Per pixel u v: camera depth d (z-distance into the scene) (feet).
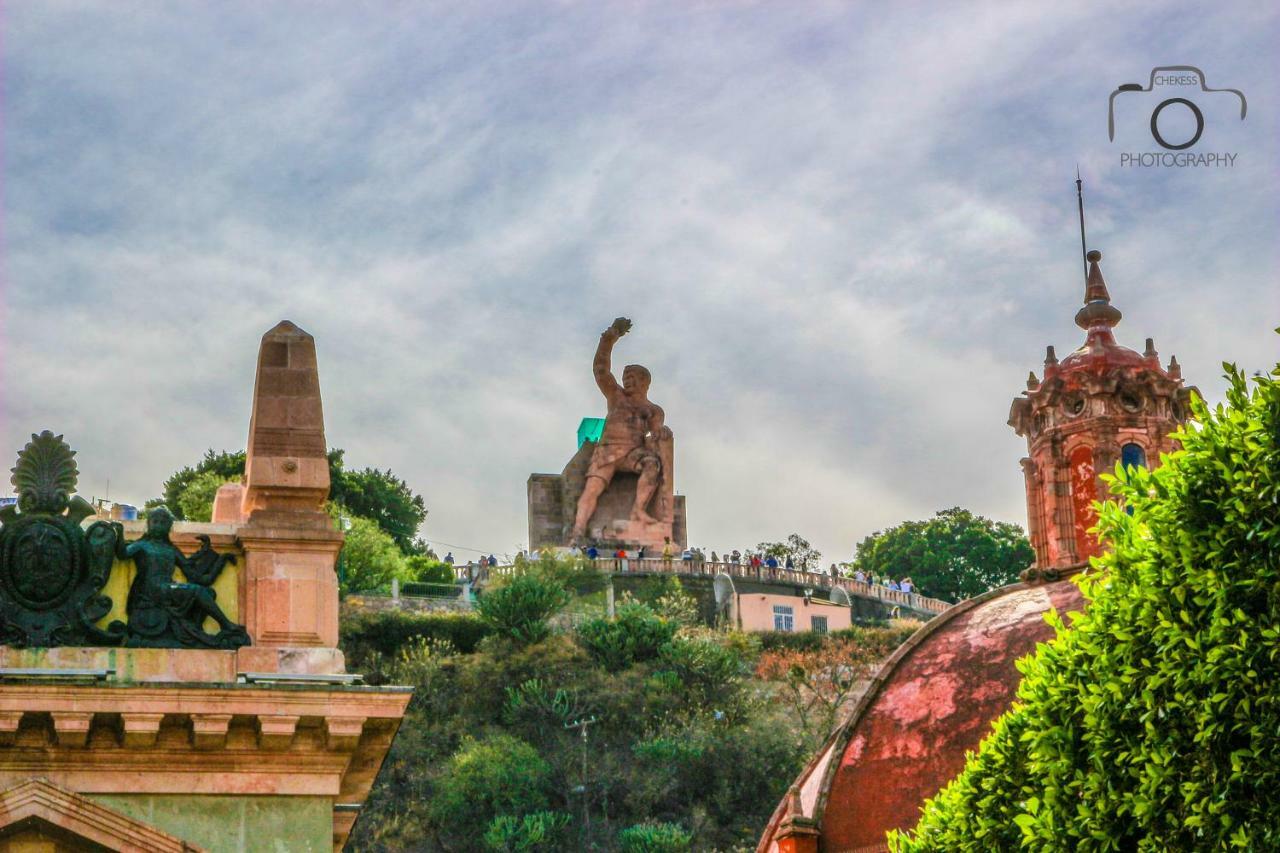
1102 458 152.25
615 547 395.96
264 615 97.96
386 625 347.77
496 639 344.69
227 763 94.63
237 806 94.53
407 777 311.06
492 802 302.86
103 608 96.32
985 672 133.69
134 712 92.79
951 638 138.62
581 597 375.45
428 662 334.44
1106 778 97.40
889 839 115.14
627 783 311.06
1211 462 98.27
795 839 131.85
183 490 443.32
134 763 93.71
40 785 90.89
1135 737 96.58
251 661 96.48
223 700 93.86
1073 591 138.10
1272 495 94.53
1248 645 93.04
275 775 95.09
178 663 95.91
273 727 94.27
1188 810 93.20
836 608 398.01
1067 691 101.65
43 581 95.61
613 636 344.90
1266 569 93.86
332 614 98.94
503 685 333.42
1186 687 94.48
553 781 309.83
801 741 328.70
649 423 405.39
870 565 519.60
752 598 386.32
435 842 298.76
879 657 360.28
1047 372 158.40
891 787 131.34
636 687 334.24
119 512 127.44
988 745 109.09
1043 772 102.73
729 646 362.53
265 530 99.09
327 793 95.35
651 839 296.10
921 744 132.16
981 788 108.17
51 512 97.25
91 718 92.48
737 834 307.17
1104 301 161.79
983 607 141.69
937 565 507.30
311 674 96.84
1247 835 90.48
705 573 393.50
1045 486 154.40
